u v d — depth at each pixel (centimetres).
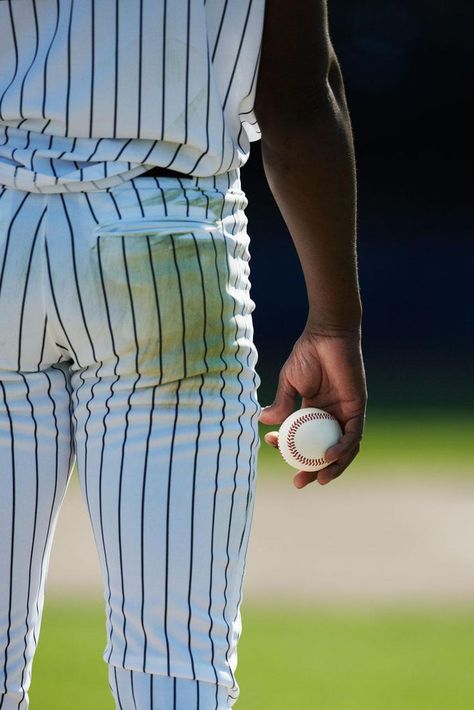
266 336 5916
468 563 2452
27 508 786
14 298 755
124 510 757
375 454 3503
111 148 753
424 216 10106
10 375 775
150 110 753
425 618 2092
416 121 11125
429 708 1642
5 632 802
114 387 761
